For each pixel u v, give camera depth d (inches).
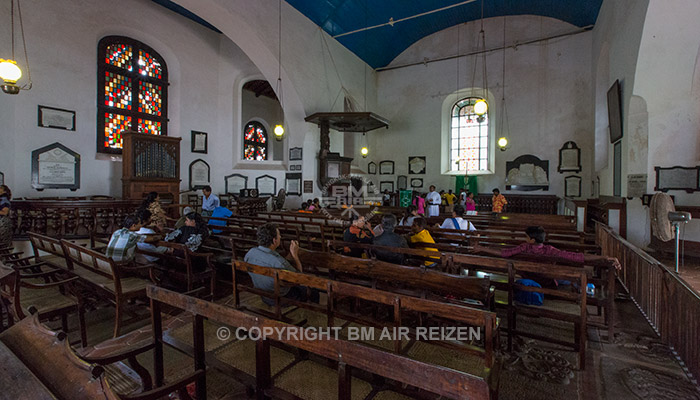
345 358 58.4
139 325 143.6
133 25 418.6
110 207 284.0
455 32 614.2
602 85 457.1
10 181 326.0
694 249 243.0
